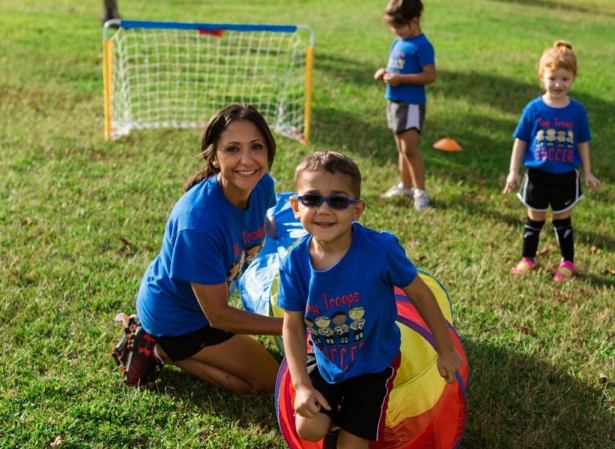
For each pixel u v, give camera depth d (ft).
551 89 17.70
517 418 12.88
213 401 13.23
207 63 40.50
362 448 11.04
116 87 34.37
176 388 13.51
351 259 10.37
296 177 10.37
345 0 66.69
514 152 18.35
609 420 12.89
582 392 13.67
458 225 21.08
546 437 12.37
